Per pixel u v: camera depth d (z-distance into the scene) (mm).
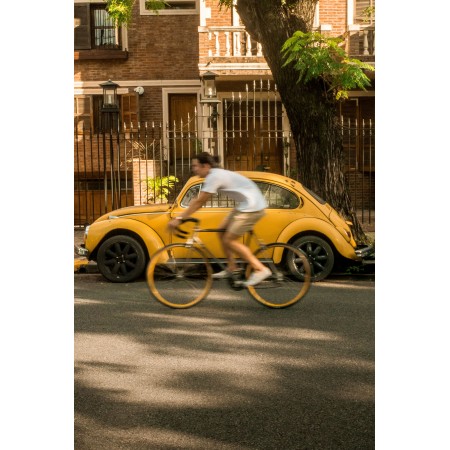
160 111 22812
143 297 9703
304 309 8734
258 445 4414
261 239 10727
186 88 22750
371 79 20719
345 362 6324
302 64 11992
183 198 11016
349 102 21906
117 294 9961
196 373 6023
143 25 22734
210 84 18781
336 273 11641
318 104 13094
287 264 8938
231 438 4539
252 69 20016
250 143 21891
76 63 22750
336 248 10828
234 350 6781
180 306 8883
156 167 19062
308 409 5090
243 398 5348
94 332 7562
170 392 5512
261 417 4926
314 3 13172
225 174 8547
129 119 22297
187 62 22750
